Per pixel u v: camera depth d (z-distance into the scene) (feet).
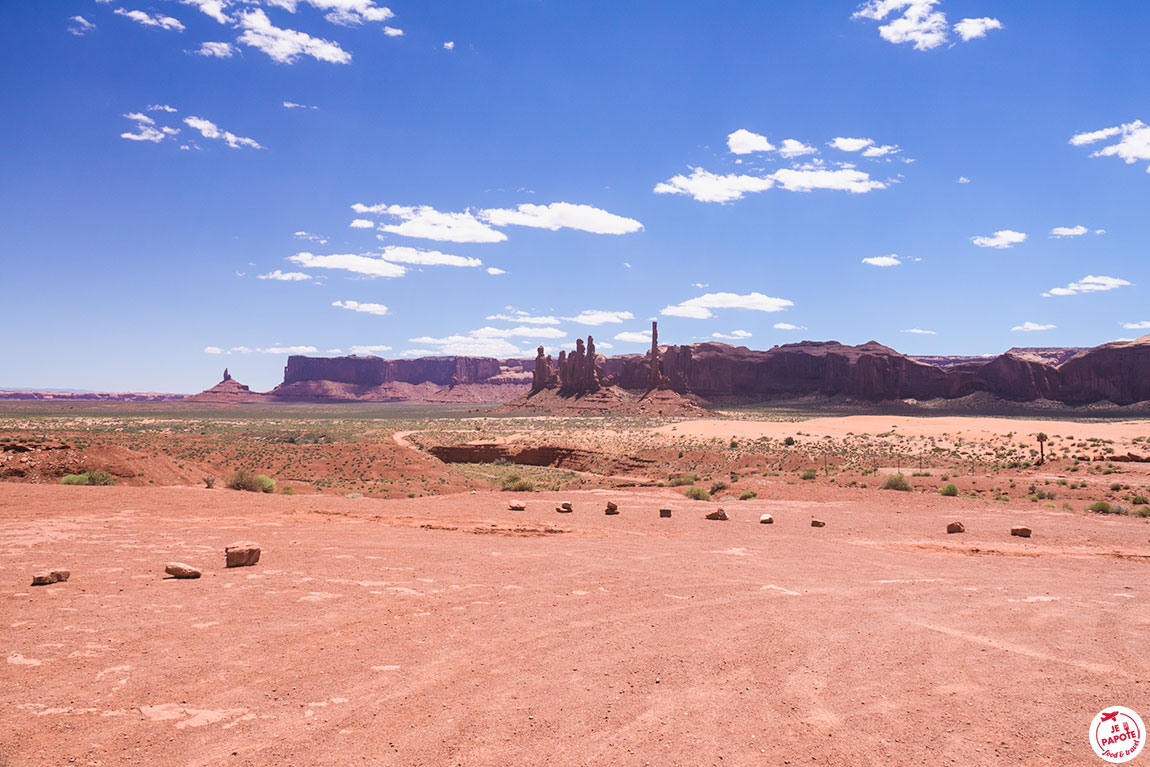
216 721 23.32
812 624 34.73
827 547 62.85
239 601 38.52
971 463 230.27
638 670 28.14
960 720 22.93
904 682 26.45
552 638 32.53
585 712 24.08
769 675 27.40
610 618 36.04
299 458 235.40
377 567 48.37
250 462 227.40
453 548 56.90
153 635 32.22
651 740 21.91
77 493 83.41
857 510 92.27
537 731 22.65
